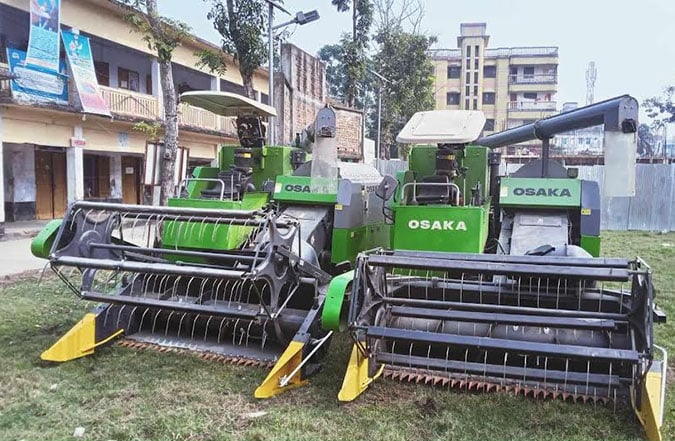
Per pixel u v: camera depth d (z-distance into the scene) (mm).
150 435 3658
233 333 5258
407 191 6781
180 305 4891
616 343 4234
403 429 3783
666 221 17766
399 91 26719
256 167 7906
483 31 51812
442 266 4258
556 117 7035
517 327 4574
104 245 5172
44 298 7328
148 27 11133
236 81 23500
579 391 4098
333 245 6742
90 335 5113
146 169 11195
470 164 7129
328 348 5184
